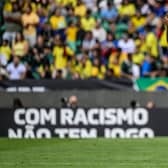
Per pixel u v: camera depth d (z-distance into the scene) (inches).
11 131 1958.7
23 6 2657.5
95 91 2129.7
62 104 2123.5
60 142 1849.2
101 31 2568.9
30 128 1952.5
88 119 1929.1
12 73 2484.0
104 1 2667.3
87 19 2615.7
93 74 2482.8
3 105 2128.4
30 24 2615.7
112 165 1398.9
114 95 2128.4
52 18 2628.0
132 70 2454.5
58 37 2568.9
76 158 1521.9
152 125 1927.9
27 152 1648.6
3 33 2596.0
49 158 1528.1
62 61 2508.6
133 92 2124.8
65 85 2284.7
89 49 2524.6
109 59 2492.6
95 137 1934.1
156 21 2568.9
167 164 1409.9
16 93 2128.4
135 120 1926.7
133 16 2610.7
